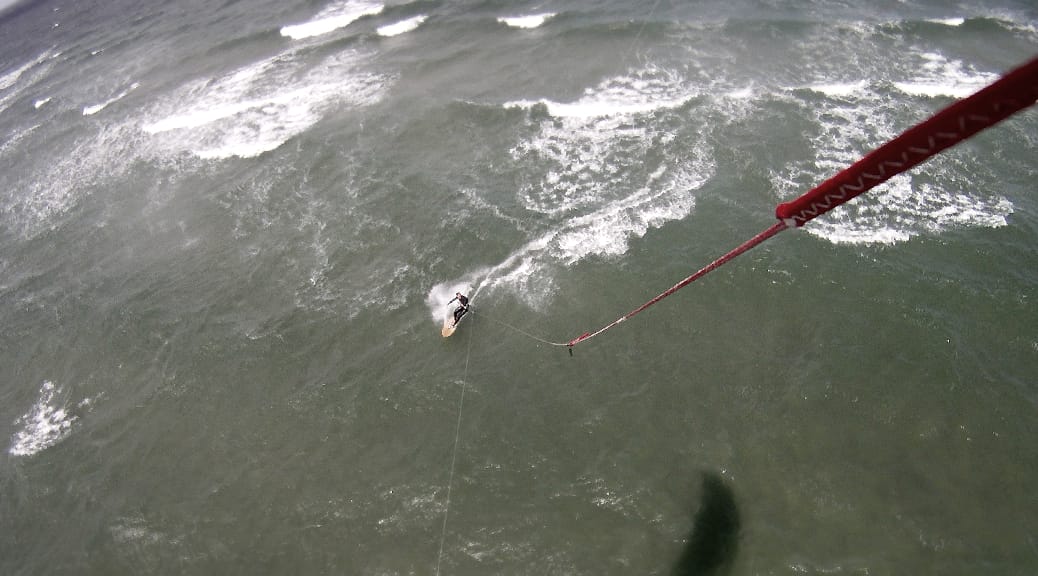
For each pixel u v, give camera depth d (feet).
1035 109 78.59
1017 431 51.67
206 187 94.53
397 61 117.08
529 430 57.77
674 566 47.80
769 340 61.00
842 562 46.21
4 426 67.77
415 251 76.79
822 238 68.39
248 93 116.88
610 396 59.11
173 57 141.38
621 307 66.44
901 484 49.88
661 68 99.25
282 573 51.85
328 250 79.20
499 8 127.95
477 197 82.38
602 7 119.65
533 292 69.56
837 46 97.09
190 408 65.26
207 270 80.28
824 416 54.90
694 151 82.64
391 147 94.22
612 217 76.07
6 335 78.48
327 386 64.44
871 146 78.95
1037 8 98.22
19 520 59.00
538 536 50.93
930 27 97.60
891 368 57.16
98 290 81.46
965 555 45.62
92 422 66.33
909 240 67.10
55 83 147.33
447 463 56.59
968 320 59.62
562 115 93.66
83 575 54.19
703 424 56.03
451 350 65.46
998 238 65.92
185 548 54.39
